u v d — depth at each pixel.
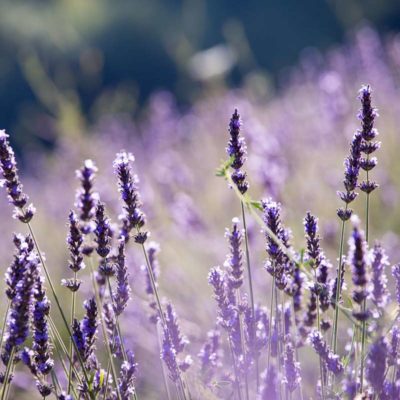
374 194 9.94
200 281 8.30
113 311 4.68
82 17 32.81
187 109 21.11
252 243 8.06
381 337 3.78
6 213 14.79
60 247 11.85
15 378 6.88
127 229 4.82
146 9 33.62
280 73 28.55
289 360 4.32
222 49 15.73
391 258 7.75
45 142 21.95
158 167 12.26
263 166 9.11
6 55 28.98
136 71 34.25
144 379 6.70
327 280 4.71
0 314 7.68
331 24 30.39
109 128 16.98
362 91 4.48
